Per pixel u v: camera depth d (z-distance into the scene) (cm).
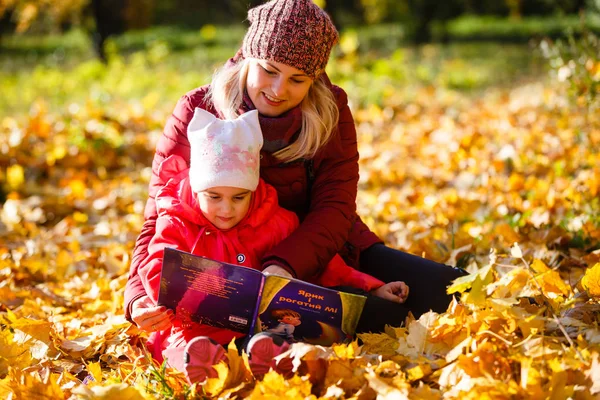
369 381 229
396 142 852
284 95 291
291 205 320
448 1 2753
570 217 458
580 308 280
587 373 227
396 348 266
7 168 726
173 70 1723
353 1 3219
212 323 264
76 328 339
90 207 636
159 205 287
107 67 1809
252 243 289
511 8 2994
